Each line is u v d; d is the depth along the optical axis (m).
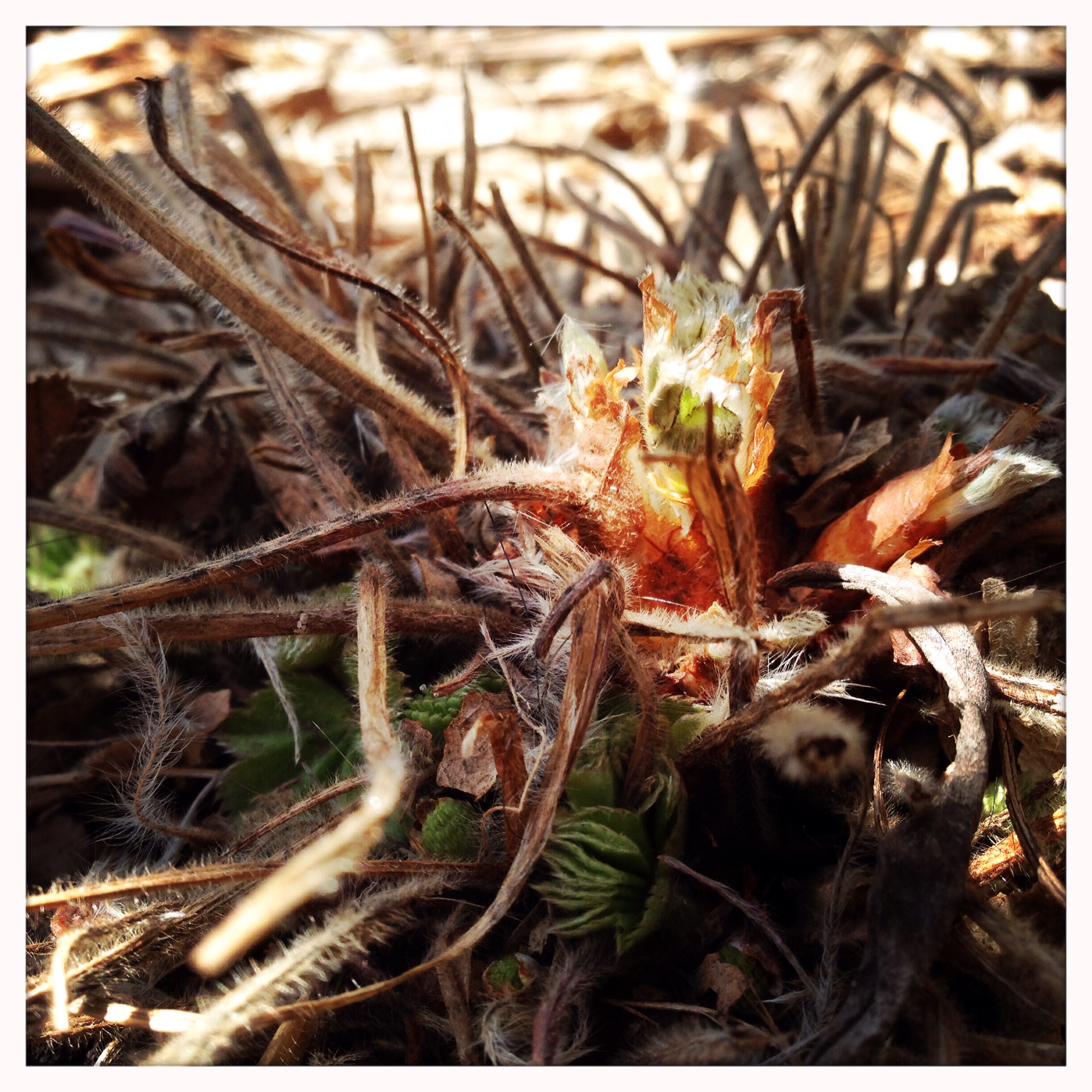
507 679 0.17
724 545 0.15
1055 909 0.16
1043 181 0.36
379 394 0.19
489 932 0.16
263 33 0.49
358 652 0.16
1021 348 0.23
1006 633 0.18
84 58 0.46
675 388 0.16
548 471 0.17
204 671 0.21
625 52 0.48
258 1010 0.15
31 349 0.31
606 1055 0.16
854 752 0.16
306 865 0.13
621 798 0.16
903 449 0.19
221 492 0.23
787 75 0.45
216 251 0.19
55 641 0.18
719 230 0.30
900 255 0.29
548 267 0.29
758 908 0.16
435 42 0.50
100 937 0.16
